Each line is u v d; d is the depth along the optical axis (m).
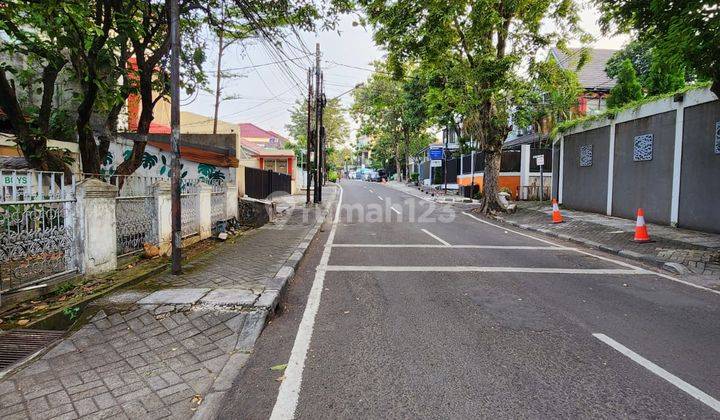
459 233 12.56
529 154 23.83
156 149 13.41
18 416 3.00
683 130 11.43
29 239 5.05
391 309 5.34
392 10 15.27
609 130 15.02
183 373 3.68
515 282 6.69
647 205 13.02
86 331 4.38
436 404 3.16
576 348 4.15
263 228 12.91
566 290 6.25
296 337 4.47
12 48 6.96
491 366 3.77
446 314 5.14
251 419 3.00
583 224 13.28
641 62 20.03
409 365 3.79
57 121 8.38
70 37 6.61
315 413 3.06
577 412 3.05
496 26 16.19
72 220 5.68
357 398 3.25
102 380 3.52
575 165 17.44
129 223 7.08
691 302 5.70
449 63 16.80
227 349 4.14
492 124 18.05
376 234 12.30
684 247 9.23
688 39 6.46
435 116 26.00
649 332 4.58
